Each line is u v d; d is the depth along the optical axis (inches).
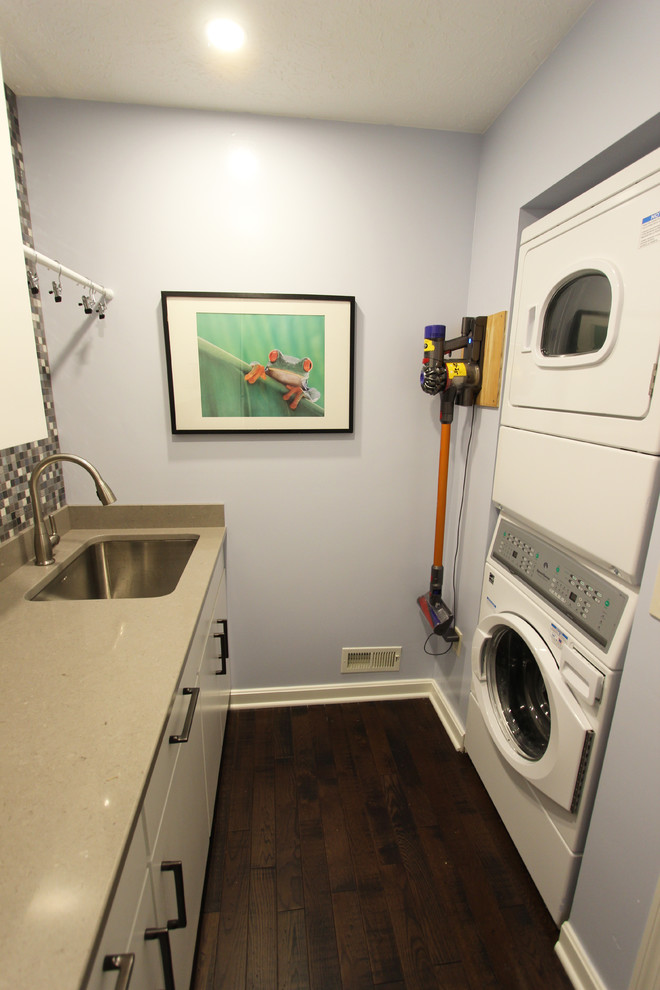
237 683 81.0
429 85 54.2
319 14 43.2
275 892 51.6
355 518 76.4
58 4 41.8
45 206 59.8
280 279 65.8
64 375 64.7
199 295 63.8
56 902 19.7
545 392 48.9
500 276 59.9
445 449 69.6
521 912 50.3
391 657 83.5
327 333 67.7
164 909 32.6
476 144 65.3
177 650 38.7
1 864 21.2
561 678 45.3
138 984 26.3
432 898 51.5
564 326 46.5
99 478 52.5
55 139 58.2
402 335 70.3
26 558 56.4
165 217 62.1
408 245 67.2
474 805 63.1
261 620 78.7
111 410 66.8
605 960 40.8
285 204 63.7
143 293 63.8
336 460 73.5
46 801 24.4
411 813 61.7
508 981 44.4
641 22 36.7
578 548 44.2
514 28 45.1
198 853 46.5
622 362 37.8
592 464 41.7
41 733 29.3
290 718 79.4
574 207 43.2
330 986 43.8
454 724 74.7
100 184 60.2
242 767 68.7
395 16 43.5
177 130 59.9
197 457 70.1
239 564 75.4
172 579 69.9
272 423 69.8
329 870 54.2
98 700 32.4
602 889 40.9
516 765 51.7
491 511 63.5
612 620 40.0
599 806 41.2
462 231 67.9
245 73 52.2
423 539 79.0
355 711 81.5
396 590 80.6
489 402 62.2
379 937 47.7
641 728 36.5
